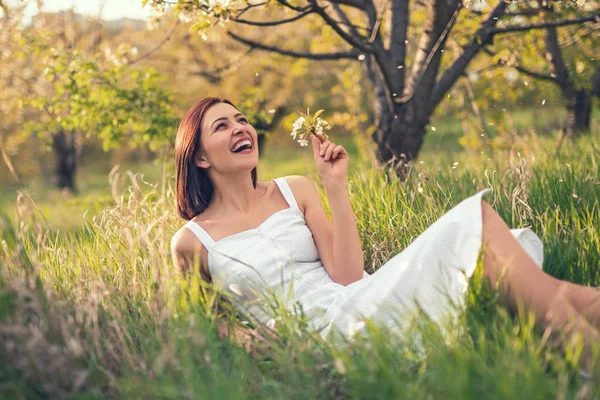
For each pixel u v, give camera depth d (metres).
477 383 2.04
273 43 12.07
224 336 2.66
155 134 6.67
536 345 2.26
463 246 2.61
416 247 2.73
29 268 2.62
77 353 2.29
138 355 2.51
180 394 2.16
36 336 2.26
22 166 20.45
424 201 4.24
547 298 2.43
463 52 6.13
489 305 2.50
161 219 3.17
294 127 3.22
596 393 1.96
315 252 3.21
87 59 6.79
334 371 2.29
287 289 2.99
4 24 6.54
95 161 22.81
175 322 2.49
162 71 11.12
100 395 2.24
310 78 14.61
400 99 5.96
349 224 3.14
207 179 3.26
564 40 7.27
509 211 3.77
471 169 5.08
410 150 6.16
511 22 6.60
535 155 6.06
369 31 6.25
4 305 2.35
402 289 2.67
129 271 3.26
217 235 3.10
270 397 2.22
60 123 6.94
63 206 11.28
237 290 2.95
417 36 8.34
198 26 4.70
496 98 7.67
